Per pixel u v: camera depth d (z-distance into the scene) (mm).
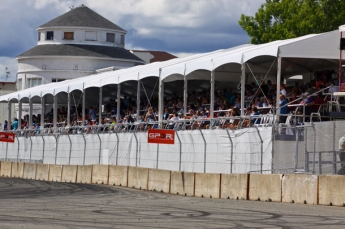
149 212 15484
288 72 31734
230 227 12531
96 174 31531
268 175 20297
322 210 16609
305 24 45250
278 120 24828
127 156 33719
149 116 35219
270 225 12953
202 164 27812
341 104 25219
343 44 25344
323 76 27703
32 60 69938
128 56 70750
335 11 46375
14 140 47250
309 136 23453
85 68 68250
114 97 48781
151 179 26672
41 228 12156
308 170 21609
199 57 34312
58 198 19938
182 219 13930
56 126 46438
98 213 15047
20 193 22359
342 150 21344
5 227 12227
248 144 24969
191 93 37812
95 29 69875
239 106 30312
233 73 33688
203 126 29844
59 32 70188
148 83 40094
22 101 56844
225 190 21938
